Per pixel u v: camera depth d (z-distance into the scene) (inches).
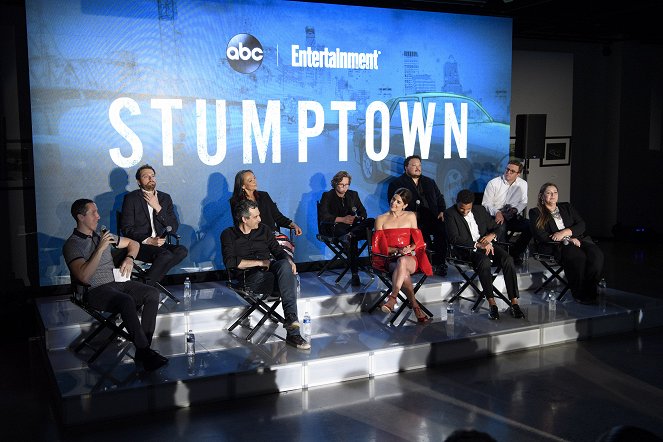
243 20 276.2
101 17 252.5
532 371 215.3
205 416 181.6
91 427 175.5
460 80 323.0
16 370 217.9
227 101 276.4
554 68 405.4
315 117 293.4
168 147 267.7
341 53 295.9
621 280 328.5
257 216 228.1
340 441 166.2
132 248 211.9
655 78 431.2
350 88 299.4
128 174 262.4
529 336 237.5
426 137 318.0
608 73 424.2
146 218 246.2
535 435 169.2
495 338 230.5
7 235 258.8
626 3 319.9
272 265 221.6
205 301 245.3
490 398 193.5
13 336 252.2
